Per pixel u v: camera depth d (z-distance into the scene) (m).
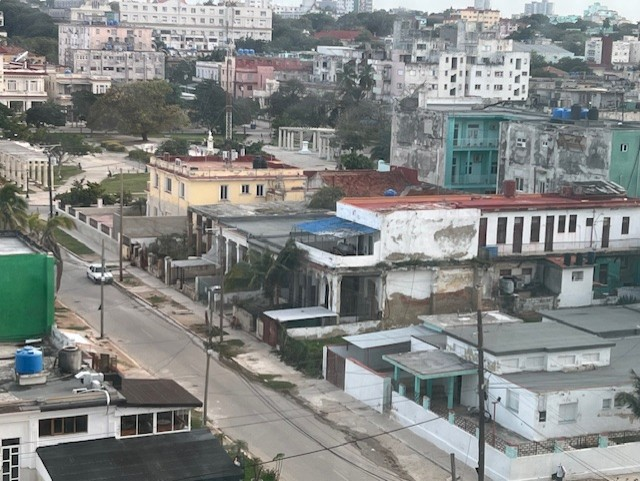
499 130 111.06
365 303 74.56
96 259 97.06
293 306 75.81
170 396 44.00
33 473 40.84
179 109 197.12
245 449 52.44
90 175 150.75
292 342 67.81
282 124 198.00
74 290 85.12
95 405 41.47
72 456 39.94
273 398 60.91
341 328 71.06
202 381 63.28
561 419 53.03
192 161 107.38
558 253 79.38
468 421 54.44
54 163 152.25
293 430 55.94
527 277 79.50
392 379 59.75
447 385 57.94
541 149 101.62
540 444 51.28
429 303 75.19
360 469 51.06
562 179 98.81
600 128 96.88
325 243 75.62
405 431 56.25
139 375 63.47
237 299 77.38
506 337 58.59
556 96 160.75
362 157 148.00
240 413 58.12
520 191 104.56
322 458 52.22
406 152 123.19
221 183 99.31
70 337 57.31
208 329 74.31
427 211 74.00
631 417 54.44
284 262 74.81
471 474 50.72
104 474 38.72
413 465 51.78
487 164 118.50
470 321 65.06
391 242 73.12
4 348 49.28
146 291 85.44
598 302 79.44
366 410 59.47
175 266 87.31
